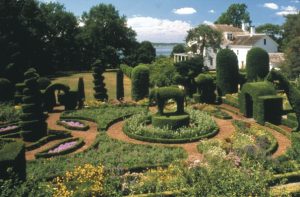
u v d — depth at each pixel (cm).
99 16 8988
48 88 3475
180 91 2823
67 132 2688
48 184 1438
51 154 2211
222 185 1077
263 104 2900
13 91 4038
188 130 2612
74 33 8456
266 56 4047
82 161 2002
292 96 2600
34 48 6519
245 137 2405
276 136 2620
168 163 1964
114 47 8950
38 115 2533
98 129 2828
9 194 1193
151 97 2912
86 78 6475
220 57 4062
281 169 1747
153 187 1541
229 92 4081
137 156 2114
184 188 1400
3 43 5028
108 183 1495
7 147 1565
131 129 2747
